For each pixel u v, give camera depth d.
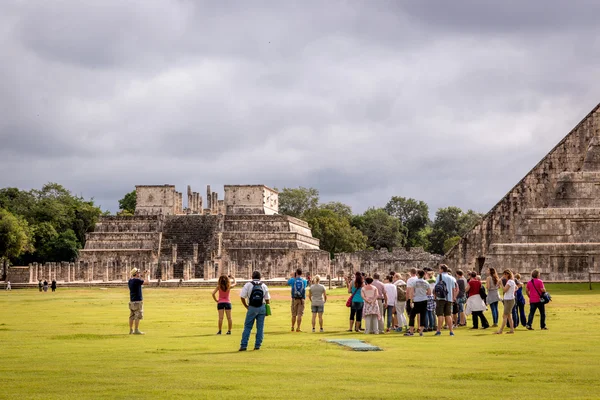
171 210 164.50
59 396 20.97
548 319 44.59
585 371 24.61
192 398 20.70
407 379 23.28
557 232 94.31
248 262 142.62
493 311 40.81
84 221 189.00
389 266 146.12
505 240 101.19
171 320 46.81
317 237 199.38
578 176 96.94
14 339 34.75
